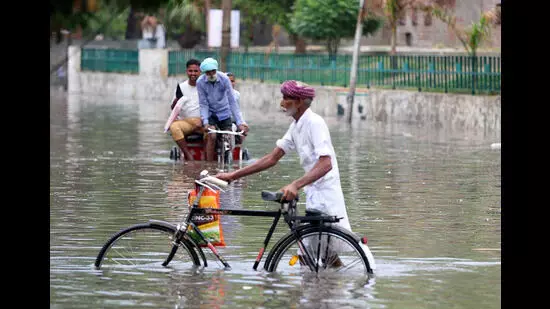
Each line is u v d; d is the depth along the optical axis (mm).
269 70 68938
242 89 70688
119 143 39781
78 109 66000
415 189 25516
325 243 14992
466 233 18922
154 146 38469
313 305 13172
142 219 20406
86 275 14969
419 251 17109
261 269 15383
